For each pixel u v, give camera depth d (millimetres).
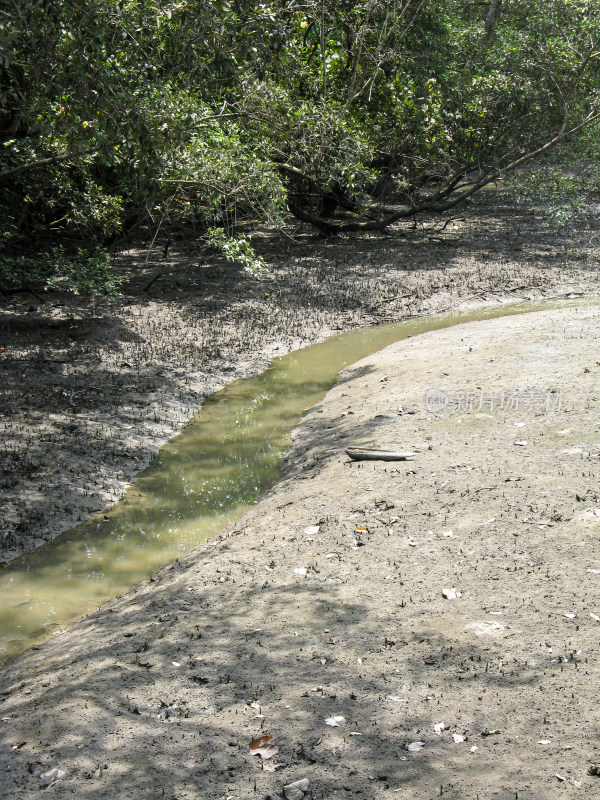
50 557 7266
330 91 19672
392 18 21672
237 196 14984
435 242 22656
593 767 3715
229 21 9711
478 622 5062
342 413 10234
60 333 13781
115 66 9586
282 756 4016
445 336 13375
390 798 3662
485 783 3695
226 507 8172
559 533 6141
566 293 16922
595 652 4621
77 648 5508
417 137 22156
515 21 31016
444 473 7594
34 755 4195
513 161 24234
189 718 4391
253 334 14531
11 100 12117
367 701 4391
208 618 5570
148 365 12555
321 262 20031
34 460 8984
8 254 17016
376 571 5961
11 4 8156
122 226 19781
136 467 9203
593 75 23297
